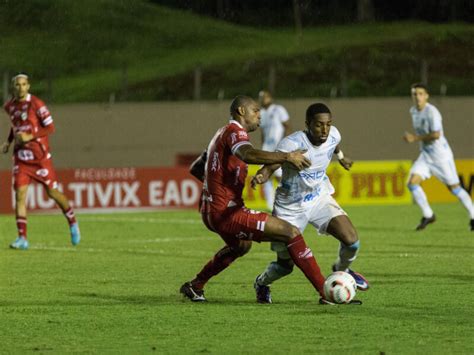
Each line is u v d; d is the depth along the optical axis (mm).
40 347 21422
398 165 70500
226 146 25969
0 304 27641
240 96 26500
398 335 22469
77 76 117875
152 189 67438
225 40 134625
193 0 146250
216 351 20859
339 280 26203
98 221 59219
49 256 40531
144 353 20734
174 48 131125
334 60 118000
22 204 43625
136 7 141125
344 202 69438
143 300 28297
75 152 89562
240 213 26203
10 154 85188
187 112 91062
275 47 127438
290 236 26141
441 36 123438
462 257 38969
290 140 26844
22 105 42906
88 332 23172
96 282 32500
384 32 129500
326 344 21531
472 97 89500
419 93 49469
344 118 89625
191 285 27859
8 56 117875
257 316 25188
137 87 112750
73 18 130875
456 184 50188
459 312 25594
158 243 46125
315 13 139000
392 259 38312
